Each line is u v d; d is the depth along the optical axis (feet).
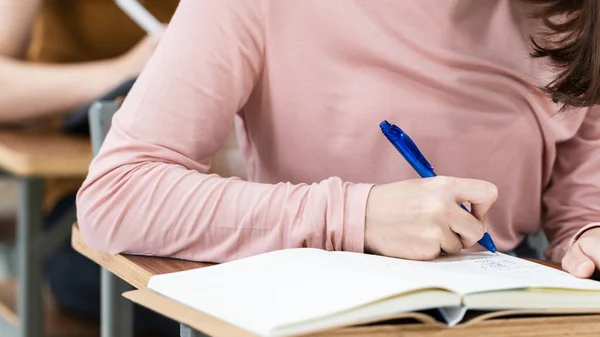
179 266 3.18
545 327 2.62
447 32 3.94
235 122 4.17
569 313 2.68
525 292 2.63
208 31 3.51
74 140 6.97
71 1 8.68
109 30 8.85
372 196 3.16
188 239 3.26
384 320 2.47
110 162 3.41
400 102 3.85
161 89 3.47
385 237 3.09
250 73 3.69
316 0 3.73
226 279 2.74
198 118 3.48
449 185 3.07
